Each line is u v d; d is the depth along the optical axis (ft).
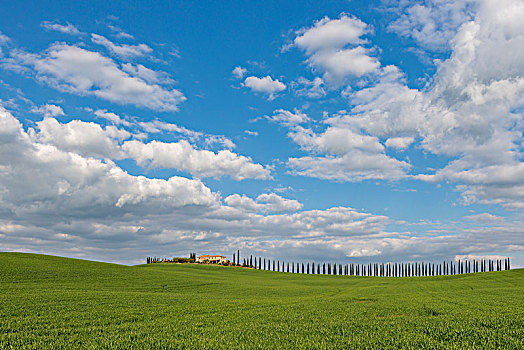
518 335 54.70
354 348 49.06
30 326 70.44
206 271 405.80
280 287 231.91
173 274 295.89
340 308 101.35
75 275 220.64
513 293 165.07
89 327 69.72
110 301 114.93
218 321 76.69
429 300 125.49
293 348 49.24
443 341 52.39
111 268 284.00
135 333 61.46
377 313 88.79
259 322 74.90
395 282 313.53
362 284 291.58
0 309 92.58
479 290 188.96
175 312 92.53
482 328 61.21
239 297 151.12
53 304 104.58
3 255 297.33
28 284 171.94
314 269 581.94
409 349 47.52
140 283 210.18
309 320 77.00
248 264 601.21
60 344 53.67
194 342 53.36
